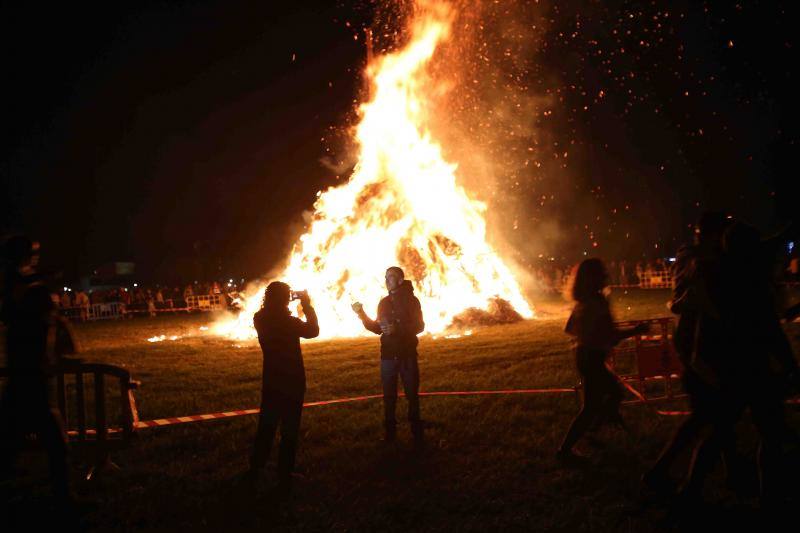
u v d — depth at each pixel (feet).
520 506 17.34
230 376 41.81
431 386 33.88
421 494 18.57
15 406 18.03
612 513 16.56
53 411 18.63
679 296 18.42
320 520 17.31
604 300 20.53
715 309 16.07
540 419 25.52
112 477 21.47
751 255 16.07
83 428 21.43
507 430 24.30
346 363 44.60
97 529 17.40
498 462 20.76
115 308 124.47
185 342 66.49
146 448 24.62
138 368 47.06
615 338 20.30
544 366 37.78
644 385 28.07
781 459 16.05
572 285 20.77
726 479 17.94
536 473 19.65
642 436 22.30
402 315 23.68
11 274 18.70
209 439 25.63
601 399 20.24
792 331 42.39
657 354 26.86
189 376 42.37
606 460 20.29
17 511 18.93
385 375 23.77
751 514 16.16
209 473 21.67
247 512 18.08
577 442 22.15
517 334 56.70
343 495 18.93
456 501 17.85
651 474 17.02
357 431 25.55
